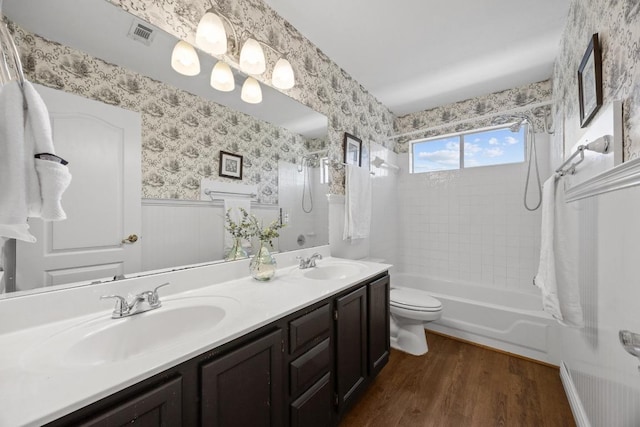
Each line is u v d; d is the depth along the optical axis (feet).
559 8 5.33
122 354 2.89
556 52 6.75
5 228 2.19
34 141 2.20
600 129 3.58
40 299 2.79
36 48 2.84
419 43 6.48
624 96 2.99
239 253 5.02
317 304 3.92
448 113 10.00
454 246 9.89
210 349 2.49
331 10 5.46
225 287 4.32
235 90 4.91
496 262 9.07
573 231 4.51
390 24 5.83
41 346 2.43
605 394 3.34
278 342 3.20
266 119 5.52
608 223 3.15
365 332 5.20
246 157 5.16
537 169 8.23
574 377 4.85
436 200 10.28
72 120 3.08
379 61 7.28
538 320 6.67
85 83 3.18
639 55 2.65
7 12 2.68
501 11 5.41
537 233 8.39
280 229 5.91
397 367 6.49
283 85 5.47
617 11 3.18
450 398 5.39
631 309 2.62
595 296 3.63
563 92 6.16
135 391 2.03
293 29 6.07
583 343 4.26
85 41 3.19
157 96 3.86
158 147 3.88
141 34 3.68
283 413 3.30
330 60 7.23
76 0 3.13
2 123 2.08
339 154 7.59
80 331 2.72
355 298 4.81
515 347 6.99
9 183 2.08
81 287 3.06
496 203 9.09
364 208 8.19
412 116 10.82
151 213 3.81
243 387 2.79
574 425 4.64
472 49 6.70
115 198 3.44
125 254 3.54
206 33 4.11
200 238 4.42
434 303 7.00
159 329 3.21
